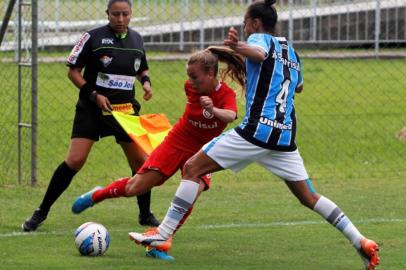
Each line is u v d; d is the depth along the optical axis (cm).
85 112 2664
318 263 2286
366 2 7169
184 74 6206
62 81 5747
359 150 4334
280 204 3097
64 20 6769
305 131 4762
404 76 6294
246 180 3597
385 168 3922
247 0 7194
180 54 6750
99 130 2683
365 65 6588
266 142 2158
